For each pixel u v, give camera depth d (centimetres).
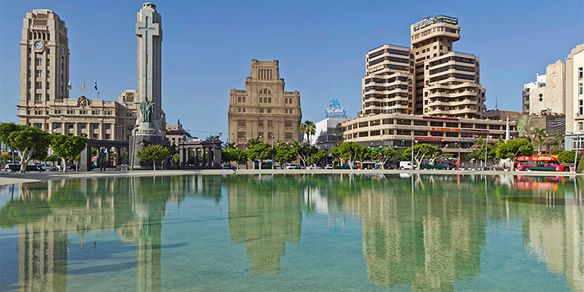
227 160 9944
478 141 11906
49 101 15538
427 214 1945
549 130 12712
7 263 1080
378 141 12450
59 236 1433
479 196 2819
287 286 903
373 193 3070
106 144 8744
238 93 15825
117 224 1680
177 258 1138
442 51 14788
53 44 15962
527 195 2889
